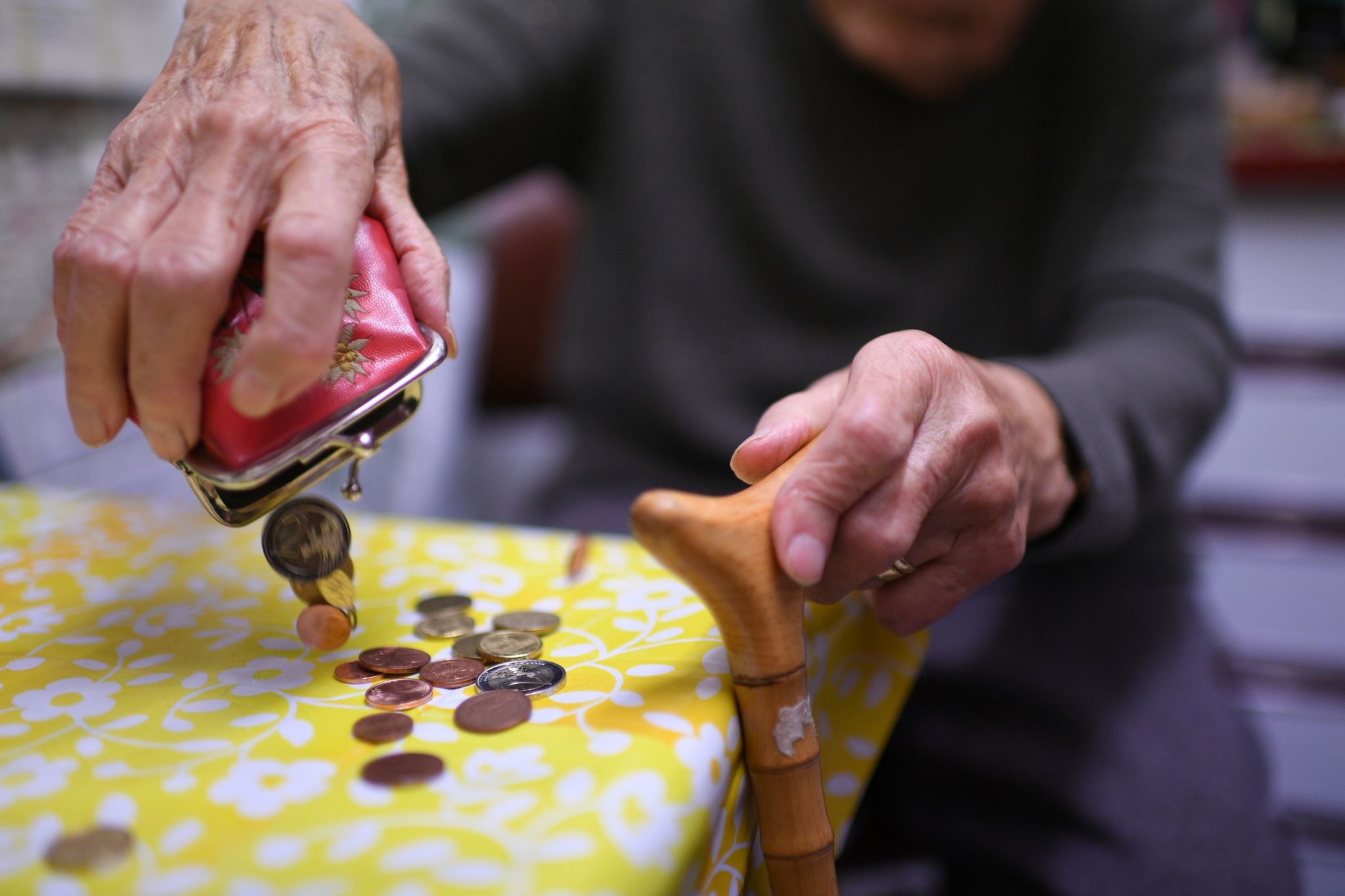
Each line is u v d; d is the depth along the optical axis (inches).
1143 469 24.5
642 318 39.5
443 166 35.1
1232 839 22.8
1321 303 55.3
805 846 14.1
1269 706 56.8
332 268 14.0
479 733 13.6
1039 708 26.3
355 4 51.6
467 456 62.2
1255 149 54.7
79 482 33.3
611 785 12.1
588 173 43.1
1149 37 36.9
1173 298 31.0
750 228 39.1
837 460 13.9
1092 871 22.8
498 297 68.7
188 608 19.2
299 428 15.2
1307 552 57.2
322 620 16.9
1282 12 69.5
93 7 30.9
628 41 40.1
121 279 14.2
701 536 12.9
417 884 10.3
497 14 38.6
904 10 35.2
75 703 15.0
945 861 26.0
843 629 18.9
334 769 12.8
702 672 15.4
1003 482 16.7
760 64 38.4
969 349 39.6
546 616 18.0
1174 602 31.1
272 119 15.4
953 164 38.8
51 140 30.8
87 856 10.8
